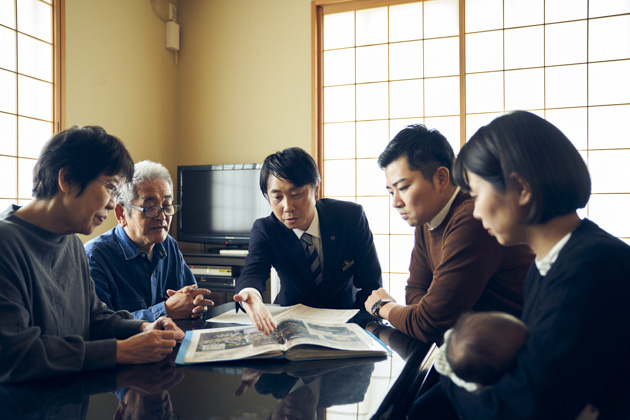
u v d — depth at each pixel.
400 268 3.88
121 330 1.05
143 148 4.05
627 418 0.55
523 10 3.51
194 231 4.19
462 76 3.66
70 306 1.01
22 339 0.78
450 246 1.07
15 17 3.00
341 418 0.60
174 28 4.32
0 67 2.92
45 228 0.94
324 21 4.05
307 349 0.88
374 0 3.86
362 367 0.83
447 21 3.71
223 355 0.88
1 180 2.93
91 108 3.51
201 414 0.62
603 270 0.54
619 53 3.29
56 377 0.78
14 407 0.65
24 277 0.88
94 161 0.90
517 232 0.64
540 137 0.59
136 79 3.96
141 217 1.46
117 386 0.73
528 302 0.66
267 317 1.09
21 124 3.04
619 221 3.30
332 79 4.04
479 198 0.64
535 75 3.49
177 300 1.29
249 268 1.56
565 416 0.52
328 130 4.06
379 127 3.92
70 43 3.34
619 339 0.53
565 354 0.51
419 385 0.88
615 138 3.31
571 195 0.59
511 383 0.53
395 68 3.87
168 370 0.81
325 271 1.62
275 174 1.49
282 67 4.11
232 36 4.27
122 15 3.81
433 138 1.13
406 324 1.08
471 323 0.56
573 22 3.39
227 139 4.30
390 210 3.90
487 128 0.63
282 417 0.60
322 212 1.65
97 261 1.46
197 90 4.40
